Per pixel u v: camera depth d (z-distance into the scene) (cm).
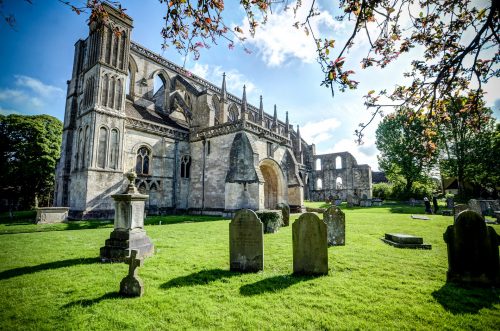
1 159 3369
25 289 546
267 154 2556
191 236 1198
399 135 3578
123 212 790
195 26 380
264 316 428
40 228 1458
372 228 1416
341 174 5597
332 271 663
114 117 2138
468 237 570
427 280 592
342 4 366
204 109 2772
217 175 2408
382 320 414
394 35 416
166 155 2514
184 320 417
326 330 389
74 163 2153
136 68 2909
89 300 491
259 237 673
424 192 3716
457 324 401
